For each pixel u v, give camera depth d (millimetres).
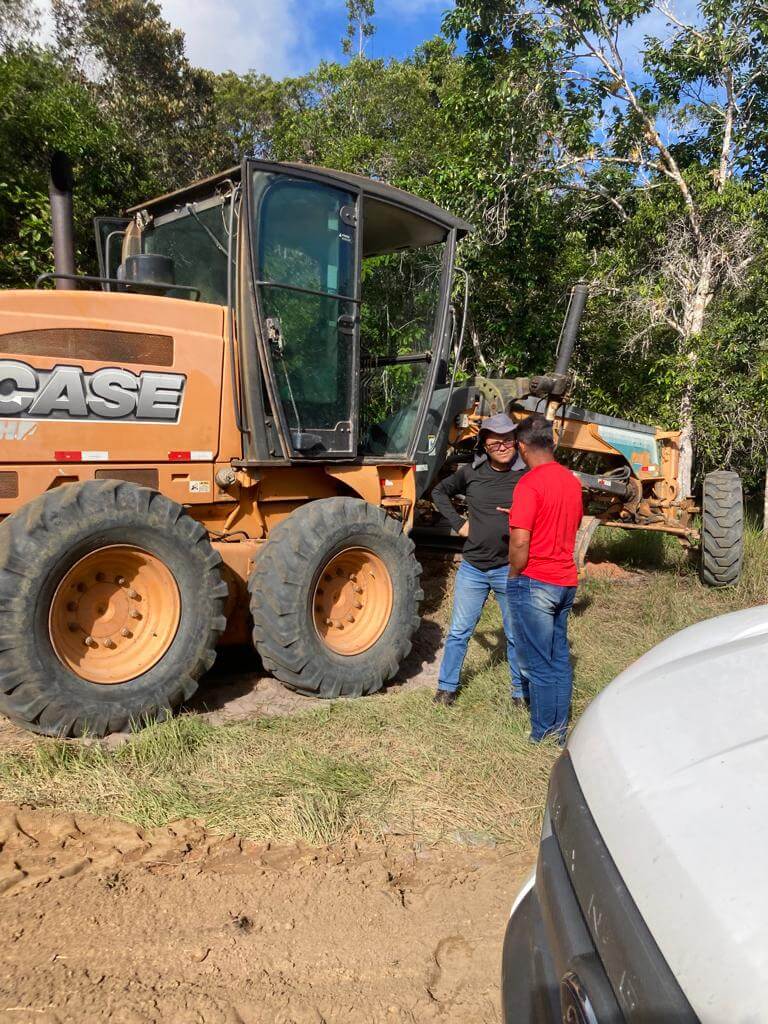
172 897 2604
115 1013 2080
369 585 4750
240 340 4363
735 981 981
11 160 7883
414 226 5398
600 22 9297
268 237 4316
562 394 6359
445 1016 2152
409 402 5539
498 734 3924
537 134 9531
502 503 4176
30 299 3828
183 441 4293
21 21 10180
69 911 2490
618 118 10227
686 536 7609
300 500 4957
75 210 8266
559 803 1539
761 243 9727
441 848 3020
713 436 9820
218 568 4086
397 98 15914
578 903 1358
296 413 4613
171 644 3908
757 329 9727
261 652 4309
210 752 3590
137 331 4105
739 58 9906
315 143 15453
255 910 2566
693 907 1098
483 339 10578
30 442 3826
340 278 4707
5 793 3148
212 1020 2080
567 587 3740
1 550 3473
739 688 1547
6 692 3461
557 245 10320
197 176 17719
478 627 5777
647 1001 1075
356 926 2516
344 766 3516
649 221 10148
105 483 3752
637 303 9898
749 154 10461
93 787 3238
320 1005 2164
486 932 2523
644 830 1263
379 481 5219
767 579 7418
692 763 1356
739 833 1172
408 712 4199
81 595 3754
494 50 9617
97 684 3693
